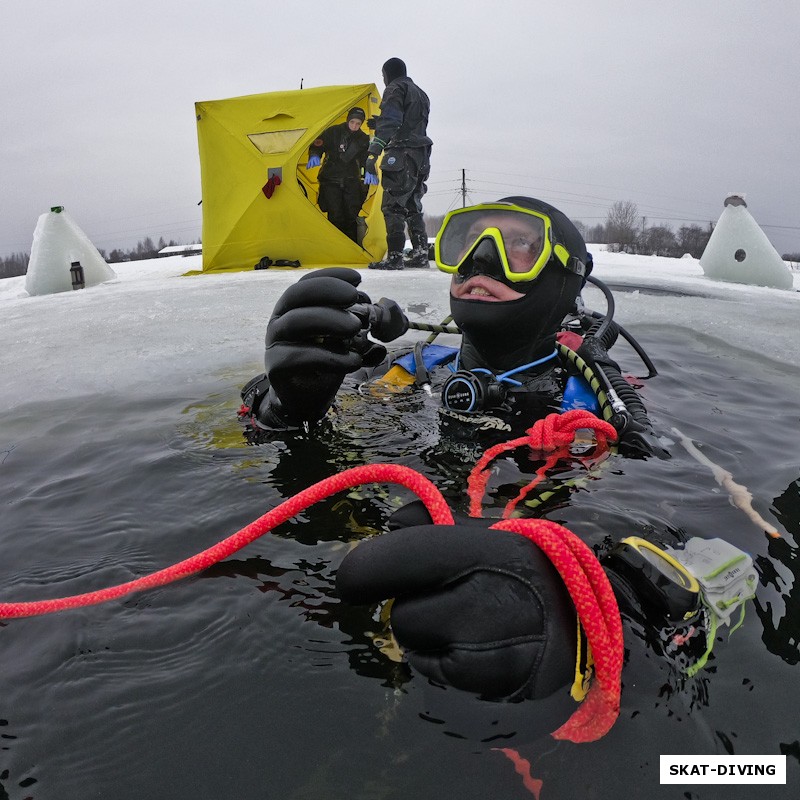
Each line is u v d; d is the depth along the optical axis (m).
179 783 0.71
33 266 7.65
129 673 0.88
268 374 1.57
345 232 7.75
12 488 1.56
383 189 6.67
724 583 0.96
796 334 3.68
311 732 0.78
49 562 1.19
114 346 3.55
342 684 0.85
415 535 0.83
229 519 1.31
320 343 1.55
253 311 4.52
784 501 1.35
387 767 0.73
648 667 0.86
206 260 7.90
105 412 2.25
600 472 1.46
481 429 1.73
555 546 0.81
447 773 0.72
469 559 0.82
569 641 0.79
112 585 1.10
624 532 1.17
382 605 1.01
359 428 1.78
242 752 0.75
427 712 0.80
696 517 1.25
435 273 6.43
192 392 2.47
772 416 2.07
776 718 0.79
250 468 1.56
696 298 5.36
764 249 6.90
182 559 1.17
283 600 1.03
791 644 0.91
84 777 0.72
